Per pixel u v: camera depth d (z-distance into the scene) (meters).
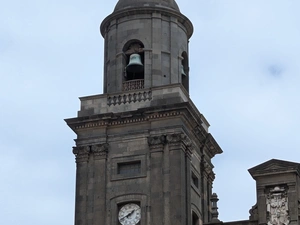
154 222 60.66
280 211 59.41
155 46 66.31
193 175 65.00
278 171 59.94
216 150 69.00
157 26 67.06
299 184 60.31
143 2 68.06
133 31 67.06
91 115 64.38
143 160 62.75
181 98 63.94
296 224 58.69
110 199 62.38
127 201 62.03
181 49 67.88
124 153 63.38
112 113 64.06
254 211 60.41
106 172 63.22
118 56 66.81
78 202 62.81
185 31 69.31
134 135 63.59
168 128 62.72
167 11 67.69
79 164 63.88
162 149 62.47
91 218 62.09
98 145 63.78
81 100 65.81
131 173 62.88
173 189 61.09
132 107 64.50
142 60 66.81
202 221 65.19
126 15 67.69
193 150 65.25
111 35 67.94
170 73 66.06
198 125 65.12
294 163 59.78
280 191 59.81
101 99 65.38
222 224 60.53
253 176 60.47
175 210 60.44
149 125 63.53
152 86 64.69
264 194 60.09
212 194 65.88
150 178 62.06
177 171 61.53
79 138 64.44
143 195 61.78
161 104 63.72
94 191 62.81
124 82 66.06
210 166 68.44
